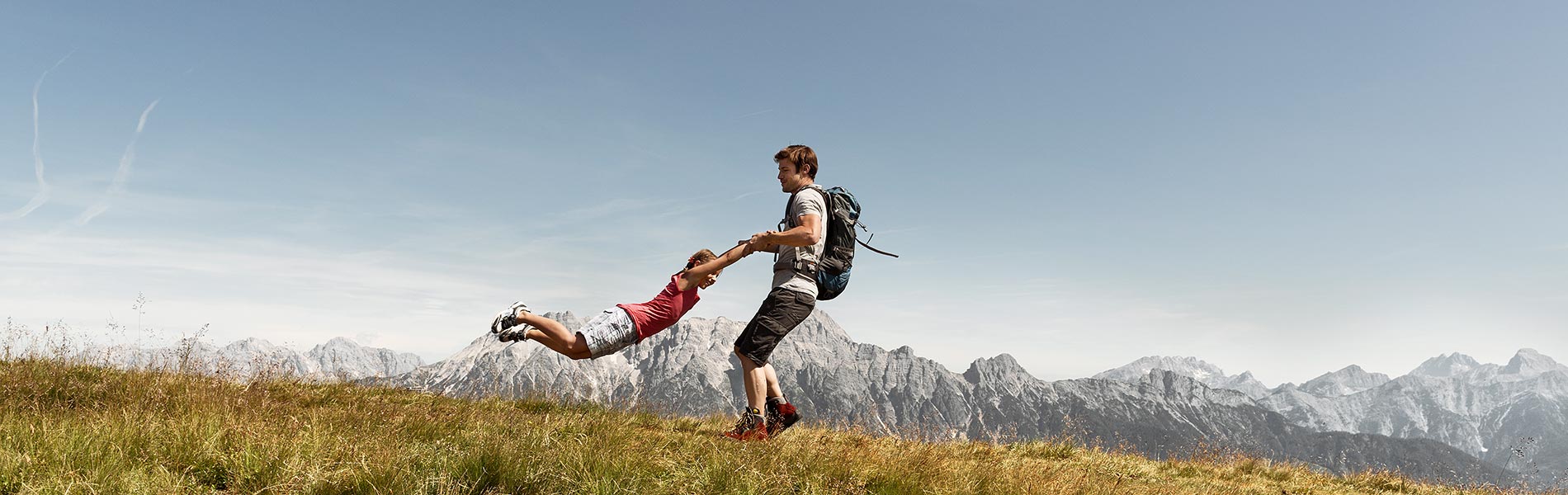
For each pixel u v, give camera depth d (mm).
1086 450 11008
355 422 5988
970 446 9602
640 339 5641
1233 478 10484
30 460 3984
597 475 4438
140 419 5242
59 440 4359
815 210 6340
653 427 8828
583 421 7367
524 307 5562
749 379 6555
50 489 3613
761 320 6523
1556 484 10312
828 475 5234
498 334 5430
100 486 3670
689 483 4605
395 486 3963
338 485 4023
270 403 7535
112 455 4203
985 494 5414
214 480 4258
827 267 6617
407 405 9133
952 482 5477
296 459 4301
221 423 5191
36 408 6336
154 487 3799
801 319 6617
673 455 5340
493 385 10891
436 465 4359
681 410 10133
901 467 5594
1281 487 10070
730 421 9633
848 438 8320
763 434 6488
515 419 6973
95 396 7691
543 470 4410
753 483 4691
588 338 5465
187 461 4375
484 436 5066
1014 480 5734
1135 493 6598
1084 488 6039
